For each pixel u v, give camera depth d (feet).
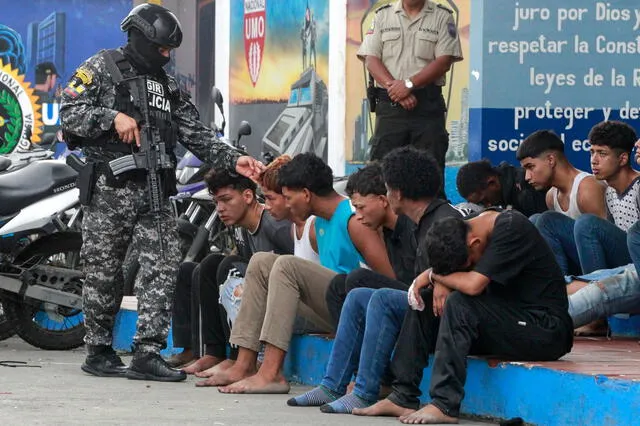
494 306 26.94
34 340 44.24
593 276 34.24
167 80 35.19
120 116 33.94
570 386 25.26
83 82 34.32
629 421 23.65
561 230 36.83
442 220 27.07
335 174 62.75
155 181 34.45
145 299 34.76
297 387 33.63
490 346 27.40
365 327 28.53
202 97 80.07
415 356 27.61
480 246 27.17
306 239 33.42
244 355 33.14
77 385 33.81
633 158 43.93
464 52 51.60
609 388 24.20
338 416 27.89
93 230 34.73
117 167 34.24
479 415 27.81
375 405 27.84
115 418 27.61
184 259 49.85
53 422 26.91
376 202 30.04
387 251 30.78
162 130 34.55
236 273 34.88
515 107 47.67
